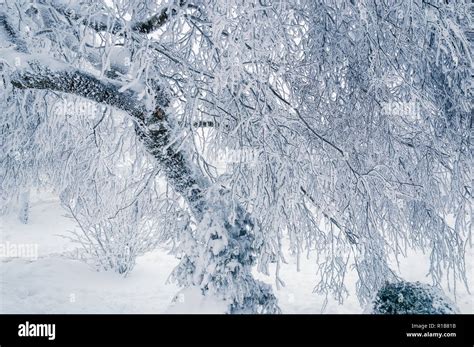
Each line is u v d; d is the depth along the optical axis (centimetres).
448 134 539
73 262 1028
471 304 792
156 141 487
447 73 518
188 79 496
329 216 541
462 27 487
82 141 754
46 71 438
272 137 496
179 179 506
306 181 568
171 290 874
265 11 440
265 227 492
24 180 895
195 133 538
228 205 490
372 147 574
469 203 574
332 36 520
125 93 461
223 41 495
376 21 474
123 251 973
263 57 454
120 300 783
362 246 592
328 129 581
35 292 799
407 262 985
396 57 509
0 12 482
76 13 476
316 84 573
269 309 492
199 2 521
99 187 807
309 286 926
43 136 756
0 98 736
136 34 465
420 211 643
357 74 541
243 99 534
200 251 468
